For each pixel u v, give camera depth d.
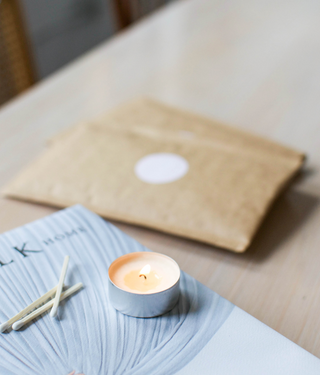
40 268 0.26
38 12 2.12
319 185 0.36
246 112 0.49
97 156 0.36
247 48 0.67
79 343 0.22
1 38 0.82
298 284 0.28
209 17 0.82
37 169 0.36
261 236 0.32
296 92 0.53
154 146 0.37
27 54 0.88
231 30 0.75
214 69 0.60
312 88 0.53
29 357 0.21
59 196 0.33
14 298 0.24
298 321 0.26
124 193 0.33
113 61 0.65
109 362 0.21
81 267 0.26
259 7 0.85
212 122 0.43
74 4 2.26
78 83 0.58
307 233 0.32
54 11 2.19
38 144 0.44
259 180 0.33
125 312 0.23
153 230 0.32
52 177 0.35
